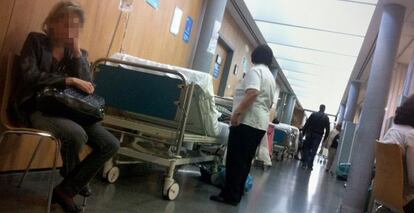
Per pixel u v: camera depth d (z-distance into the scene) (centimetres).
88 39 295
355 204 450
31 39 200
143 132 312
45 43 205
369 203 432
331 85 1160
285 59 943
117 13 327
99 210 222
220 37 653
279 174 632
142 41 384
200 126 324
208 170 403
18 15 223
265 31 741
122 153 296
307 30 671
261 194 403
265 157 597
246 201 348
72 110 200
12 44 223
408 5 460
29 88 193
